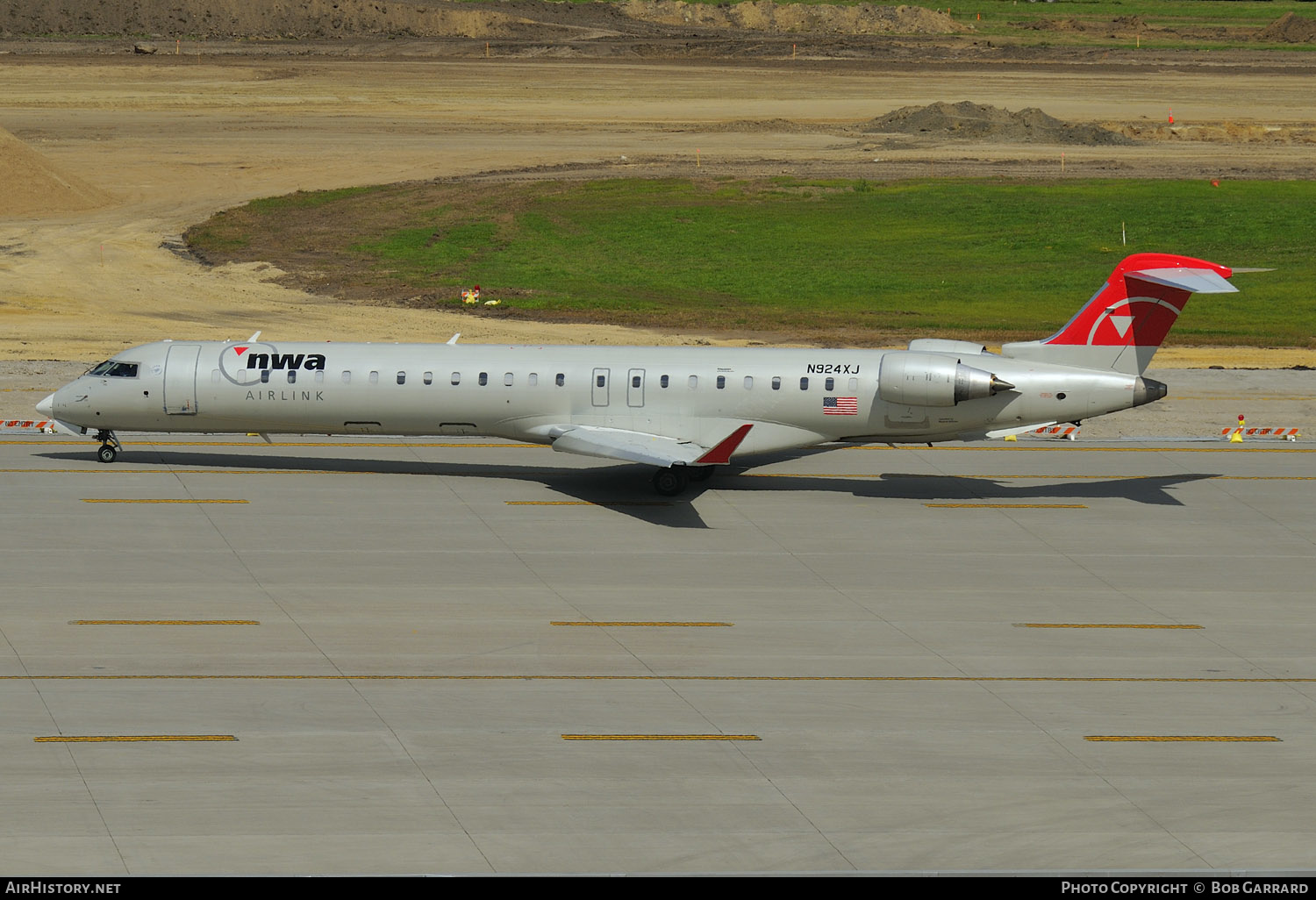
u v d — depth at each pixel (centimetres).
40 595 10900
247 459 15250
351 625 10462
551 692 9338
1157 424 17738
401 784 7969
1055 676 9875
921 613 11119
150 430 14575
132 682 9288
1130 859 7344
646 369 14162
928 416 14038
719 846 7362
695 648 10219
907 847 7412
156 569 11612
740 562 12269
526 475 14938
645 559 12281
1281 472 15725
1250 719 9212
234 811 7594
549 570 11894
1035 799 8000
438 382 14225
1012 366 14062
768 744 8638
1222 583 12056
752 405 14100
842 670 9875
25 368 18950
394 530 12900
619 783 8056
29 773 7944
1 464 14688
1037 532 13425
